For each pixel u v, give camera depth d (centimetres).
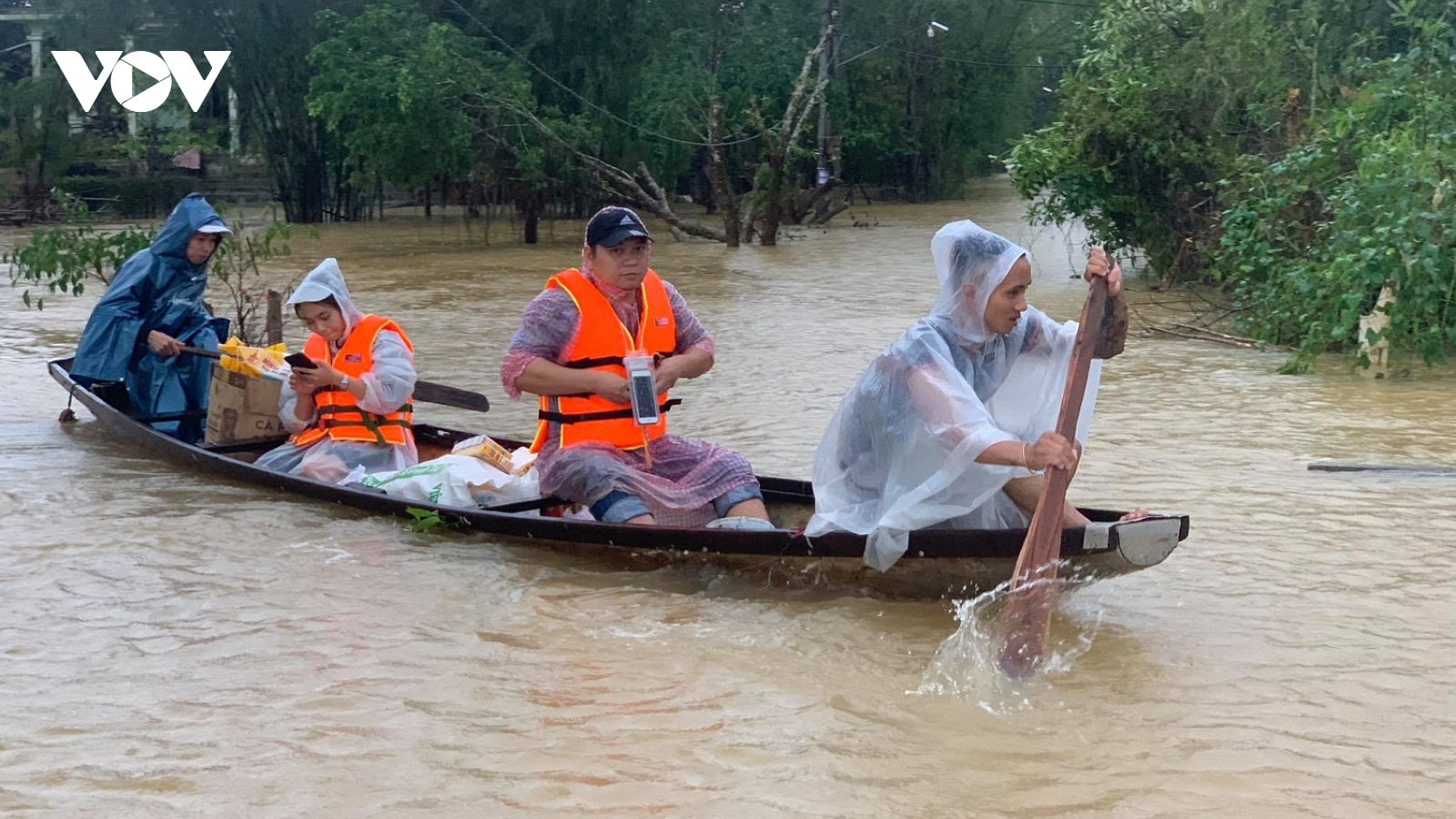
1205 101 1625
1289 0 1580
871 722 438
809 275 1906
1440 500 691
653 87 2861
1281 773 402
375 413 715
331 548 618
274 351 803
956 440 502
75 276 1135
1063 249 2217
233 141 3291
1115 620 530
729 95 3058
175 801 388
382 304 1559
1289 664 482
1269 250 1215
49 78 3045
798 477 752
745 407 947
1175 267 1620
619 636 512
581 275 605
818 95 2620
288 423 781
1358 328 1101
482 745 421
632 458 609
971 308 520
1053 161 1712
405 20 2627
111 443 830
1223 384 1027
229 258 1198
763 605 545
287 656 493
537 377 593
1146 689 463
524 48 2822
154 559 604
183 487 723
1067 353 537
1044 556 477
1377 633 511
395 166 2541
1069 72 1770
